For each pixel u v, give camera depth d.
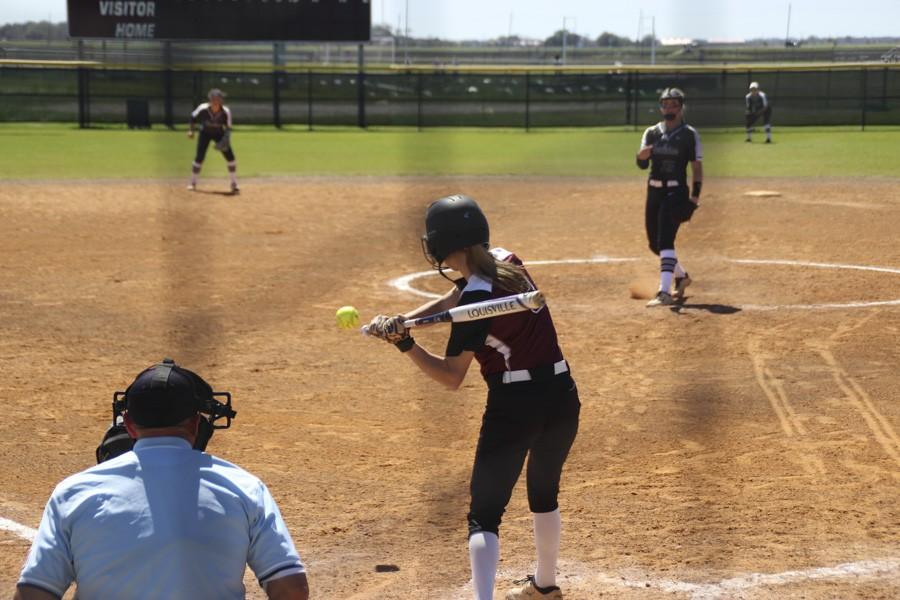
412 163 32.34
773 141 38.53
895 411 8.82
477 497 5.24
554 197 24.61
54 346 11.27
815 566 5.92
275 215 21.66
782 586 5.67
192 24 46.09
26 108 47.25
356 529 6.57
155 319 12.59
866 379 9.77
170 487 3.50
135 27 46.19
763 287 14.28
